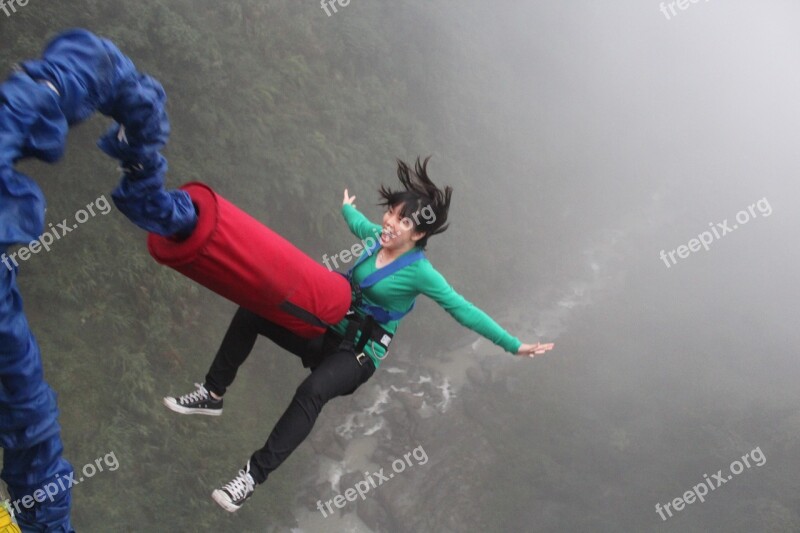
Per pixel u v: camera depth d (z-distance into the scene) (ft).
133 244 59.82
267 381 69.10
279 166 70.90
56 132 5.26
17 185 4.95
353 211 13.33
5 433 6.23
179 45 60.54
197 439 58.08
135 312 59.26
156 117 6.35
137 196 7.10
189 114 63.98
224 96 66.74
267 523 60.90
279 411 67.51
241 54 70.74
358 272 11.86
